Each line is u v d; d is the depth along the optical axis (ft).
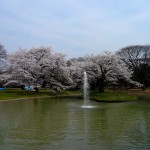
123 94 197.77
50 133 70.49
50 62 222.48
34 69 221.46
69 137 66.03
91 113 106.42
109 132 71.05
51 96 208.03
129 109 119.24
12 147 57.77
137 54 359.66
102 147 57.31
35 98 186.39
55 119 91.97
